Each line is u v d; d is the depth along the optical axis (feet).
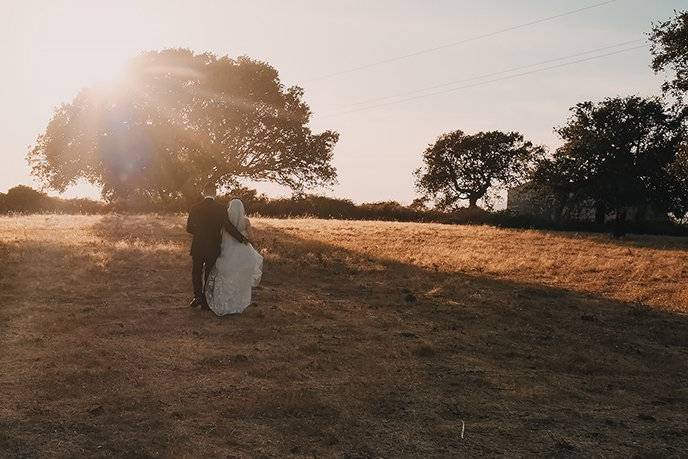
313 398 18.93
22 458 14.06
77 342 23.59
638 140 148.97
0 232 63.41
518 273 51.39
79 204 148.77
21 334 24.44
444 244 73.67
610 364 25.25
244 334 26.35
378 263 52.54
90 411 16.90
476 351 26.07
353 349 25.04
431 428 17.42
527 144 283.38
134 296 32.83
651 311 36.68
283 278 41.88
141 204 152.97
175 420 16.76
